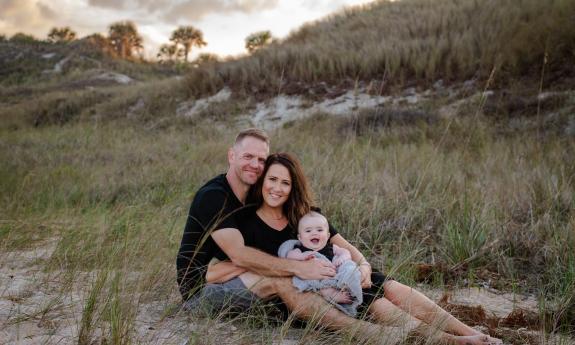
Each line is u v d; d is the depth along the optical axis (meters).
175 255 4.39
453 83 15.81
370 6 25.95
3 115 25.06
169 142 13.41
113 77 43.94
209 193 3.46
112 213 6.22
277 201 3.40
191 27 64.94
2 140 15.83
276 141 11.70
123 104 22.19
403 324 3.02
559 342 3.15
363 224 5.68
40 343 2.86
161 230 5.18
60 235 5.45
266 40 49.03
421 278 4.55
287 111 17.64
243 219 3.53
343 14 25.91
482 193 6.21
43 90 38.50
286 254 3.37
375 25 22.20
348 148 9.23
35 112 24.31
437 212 5.72
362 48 19.34
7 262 4.72
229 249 3.34
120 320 2.94
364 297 3.22
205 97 20.39
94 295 3.10
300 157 9.21
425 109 14.56
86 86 39.78
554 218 5.55
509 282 4.45
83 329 2.88
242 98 19.14
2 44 56.38
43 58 52.34
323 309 3.13
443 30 18.27
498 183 6.81
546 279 4.44
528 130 11.41
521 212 5.88
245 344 2.97
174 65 57.59
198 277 3.50
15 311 3.36
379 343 2.91
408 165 8.17
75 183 8.72
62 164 10.30
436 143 10.58
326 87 18.12
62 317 3.29
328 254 3.41
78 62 50.91
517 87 13.79
